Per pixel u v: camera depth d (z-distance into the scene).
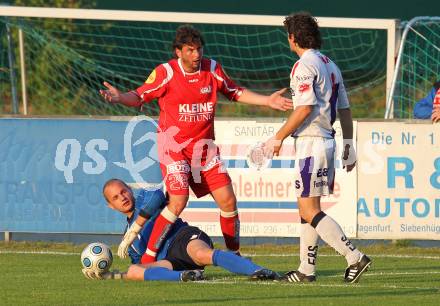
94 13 48.31
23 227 37.16
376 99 64.81
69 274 28.14
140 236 27.36
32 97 60.75
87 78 60.62
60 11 48.25
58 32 62.97
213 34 67.69
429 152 36.59
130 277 26.33
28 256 33.41
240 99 28.45
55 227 37.06
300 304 21.95
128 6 74.00
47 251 35.09
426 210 36.62
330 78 25.75
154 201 26.64
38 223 37.16
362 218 36.66
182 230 26.78
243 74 67.56
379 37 65.88
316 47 25.98
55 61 60.41
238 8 75.31
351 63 66.12
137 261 27.73
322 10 75.00
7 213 37.19
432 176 36.59
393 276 27.70
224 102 64.81
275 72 67.31
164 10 74.56
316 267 30.48
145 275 26.05
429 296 23.23
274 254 34.78
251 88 67.44
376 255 34.41
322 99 25.58
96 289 24.55
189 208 36.56
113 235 38.22
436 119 35.06
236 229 29.06
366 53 65.25
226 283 25.48
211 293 23.72
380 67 65.81
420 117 40.00
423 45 50.94
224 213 28.86
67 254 34.16
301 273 25.91
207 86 28.17
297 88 25.20
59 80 60.75
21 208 37.19
